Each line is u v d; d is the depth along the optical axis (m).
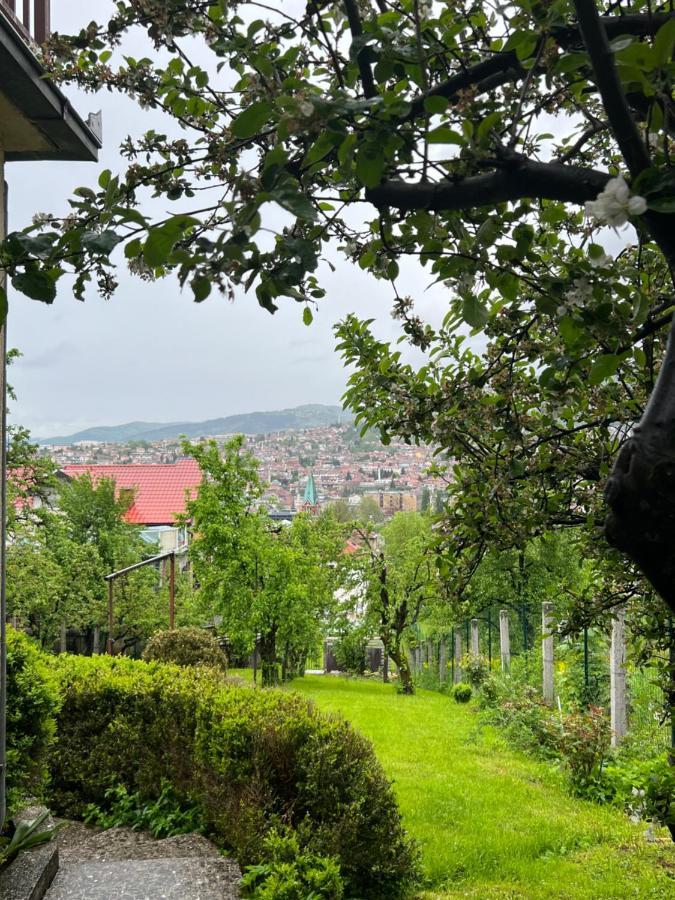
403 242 1.82
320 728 5.71
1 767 4.82
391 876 5.56
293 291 1.25
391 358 3.54
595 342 1.93
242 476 23.80
